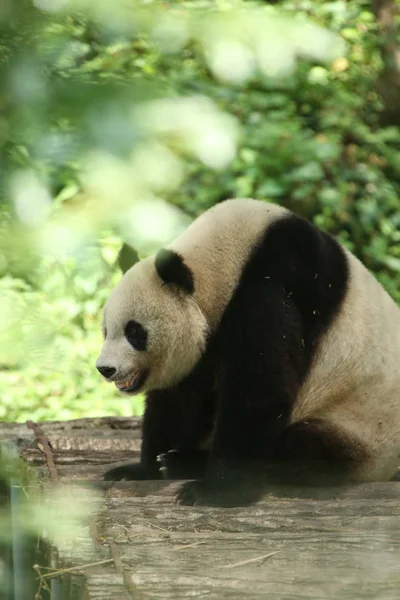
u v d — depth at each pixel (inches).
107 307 293.9
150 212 68.2
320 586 176.6
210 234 291.9
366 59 782.5
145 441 323.3
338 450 286.7
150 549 205.0
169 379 299.4
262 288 278.1
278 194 656.4
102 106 66.1
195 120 67.4
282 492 275.6
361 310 296.7
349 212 733.9
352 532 222.8
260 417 275.1
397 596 170.6
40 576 190.7
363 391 294.4
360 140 772.0
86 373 593.3
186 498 269.9
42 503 84.1
